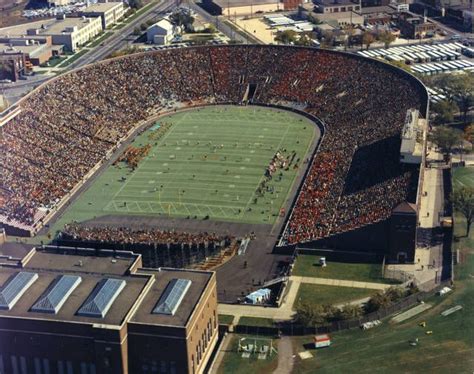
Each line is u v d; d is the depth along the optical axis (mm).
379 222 176375
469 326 145125
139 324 130375
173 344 129750
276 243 186750
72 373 134375
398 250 173750
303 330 147500
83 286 143000
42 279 146125
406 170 197500
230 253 182125
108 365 131125
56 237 192875
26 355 135375
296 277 169625
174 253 181375
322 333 147125
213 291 145875
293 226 191250
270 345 143750
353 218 184750
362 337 144250
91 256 155500
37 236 194750
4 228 196000
